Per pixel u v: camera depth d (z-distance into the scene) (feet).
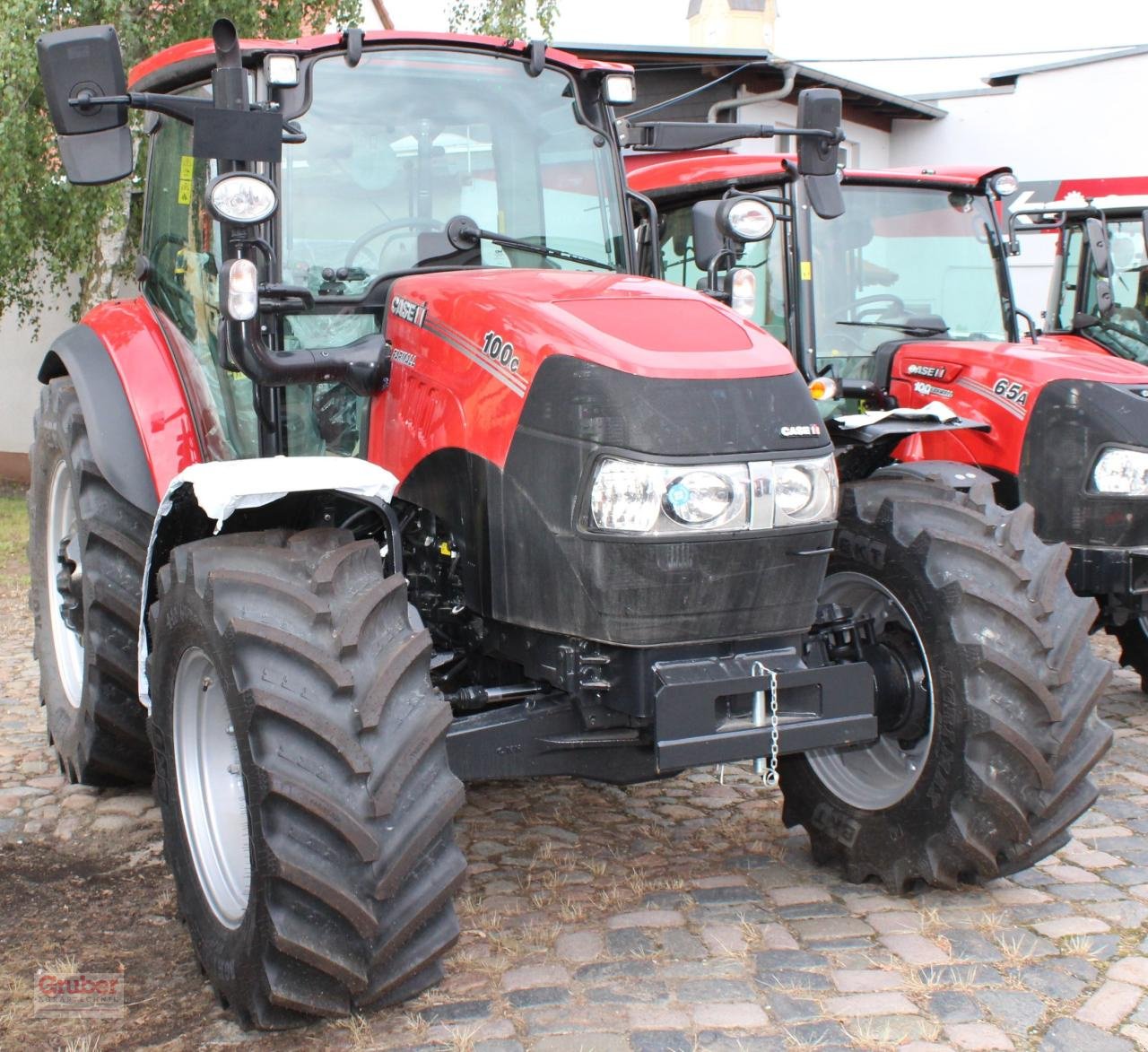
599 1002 9.14
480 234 11.59
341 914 8.14
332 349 10.67
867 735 9.87
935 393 18.06
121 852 12.22
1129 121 42.65
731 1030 8.71
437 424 10.19
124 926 10.59
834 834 11.52
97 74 9.55
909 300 19.31
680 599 9.06
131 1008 9.18
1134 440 16.16
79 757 13.08
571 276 10.84
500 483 9.64
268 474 8.97
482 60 11.80
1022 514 11.27
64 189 34.04
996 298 19.74
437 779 8.59
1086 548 16.49
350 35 11.18
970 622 10.45
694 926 10.48
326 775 8.21
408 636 8.84
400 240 11.31
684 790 14.10
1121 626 17.80
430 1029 8.75
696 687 9.16
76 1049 8.54
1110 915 10.65
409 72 11.47
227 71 9.63
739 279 11.82
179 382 12.31
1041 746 10.37
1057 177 44.57
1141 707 17.66
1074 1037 8.63
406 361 10.57
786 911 10.78
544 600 9.45
